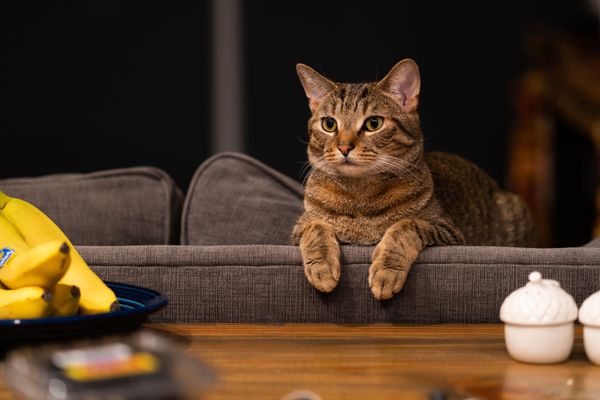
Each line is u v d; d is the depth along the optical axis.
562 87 3.70
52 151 4.40
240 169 2.13
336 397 1.00
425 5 4.36
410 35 4.38
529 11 4.37
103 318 1.20
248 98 4.43
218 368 1.14
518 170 3.97
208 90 4.43
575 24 4.32
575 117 3.40
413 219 1.85
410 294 1.56
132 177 2.12
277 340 1.34
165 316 1.55
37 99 4.37
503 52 4.38
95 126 4.41
